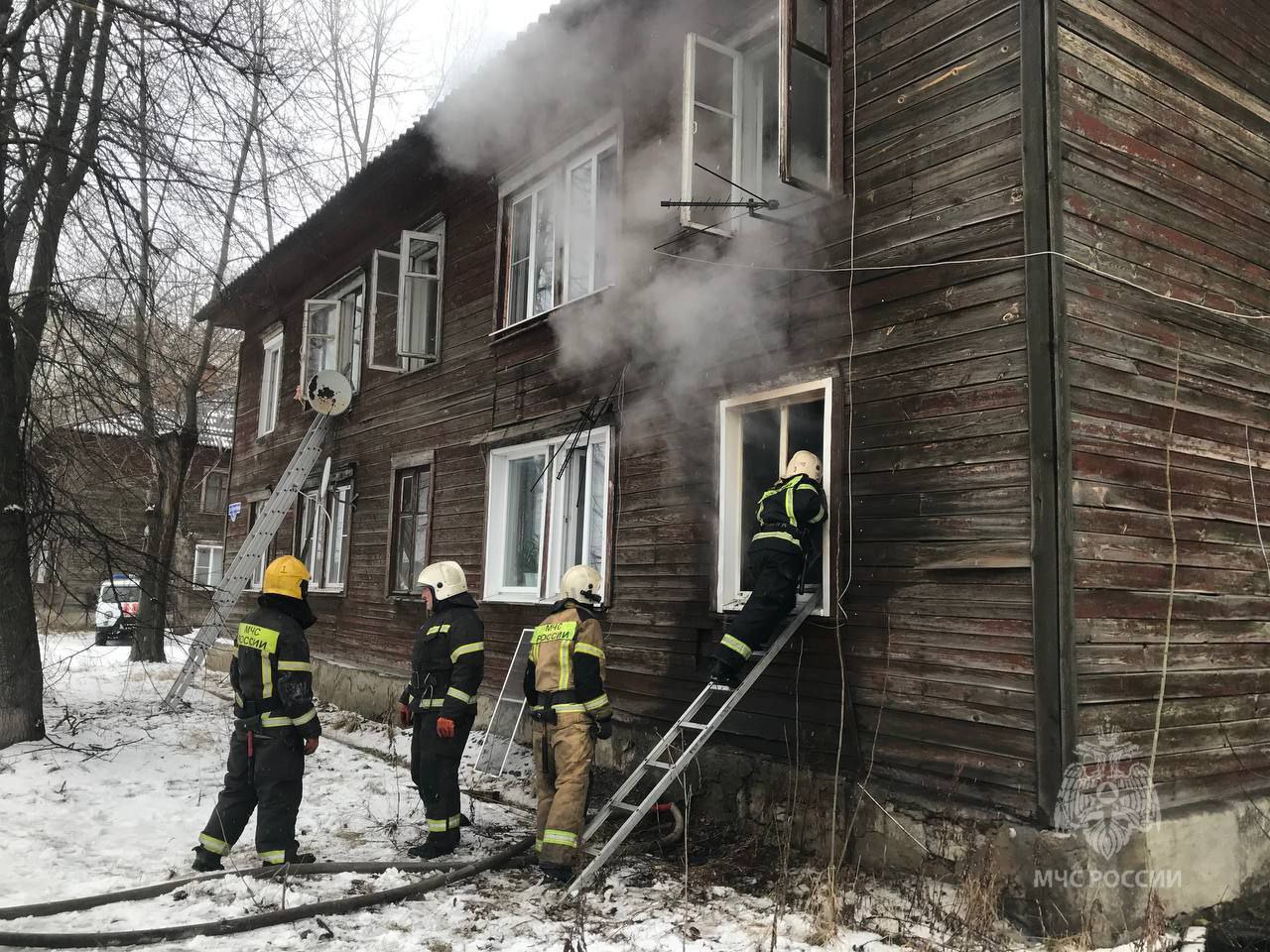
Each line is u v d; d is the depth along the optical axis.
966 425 4.46
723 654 4.71
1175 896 4.12
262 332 15.11
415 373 10.14
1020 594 4.14
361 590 10.79
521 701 7.15
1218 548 4.76
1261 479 5.08
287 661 4.50
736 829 5.35
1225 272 5.06
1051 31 4.36
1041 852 3.86
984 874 4.02
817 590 5.12
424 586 5.10
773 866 4.79
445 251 9.82
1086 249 4.36
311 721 4.52
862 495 4.92
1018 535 4.17
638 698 6.42
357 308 11.91
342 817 5.66
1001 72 4.51
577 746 4.60
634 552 6.62
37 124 7.36
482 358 8.93
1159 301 4.66
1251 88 5.41
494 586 8.35
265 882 4.26
